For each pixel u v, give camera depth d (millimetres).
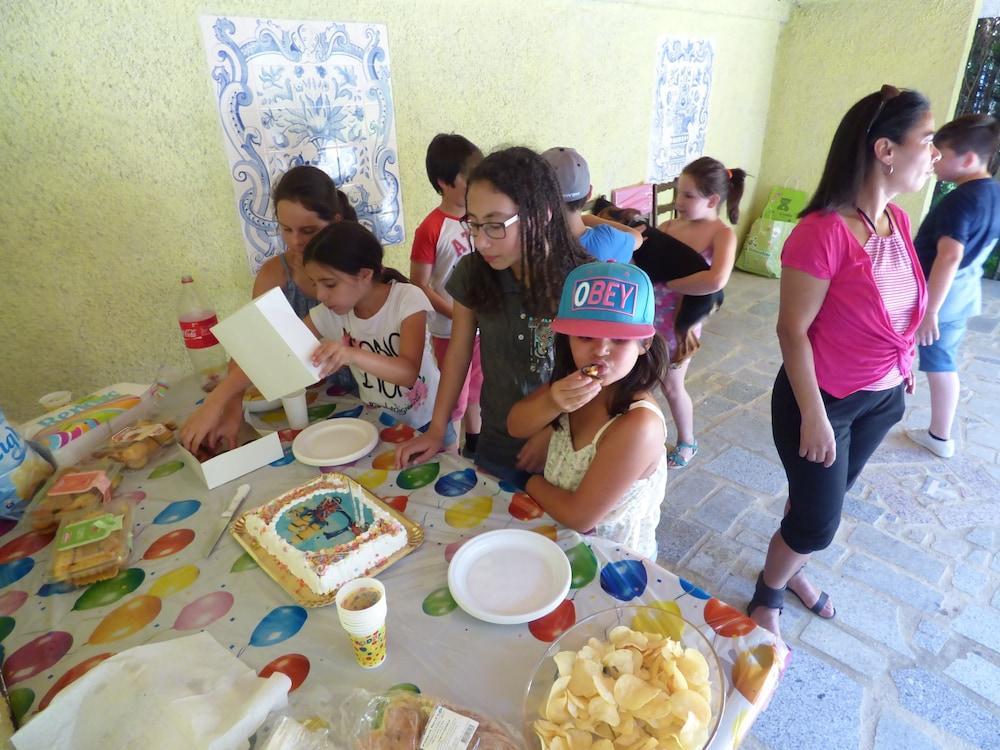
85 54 1624
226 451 1326
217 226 2029
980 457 2568
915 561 2039
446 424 1471
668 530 2229
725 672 796
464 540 1072
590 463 1126
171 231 1919
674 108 3936
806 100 4820
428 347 1819
